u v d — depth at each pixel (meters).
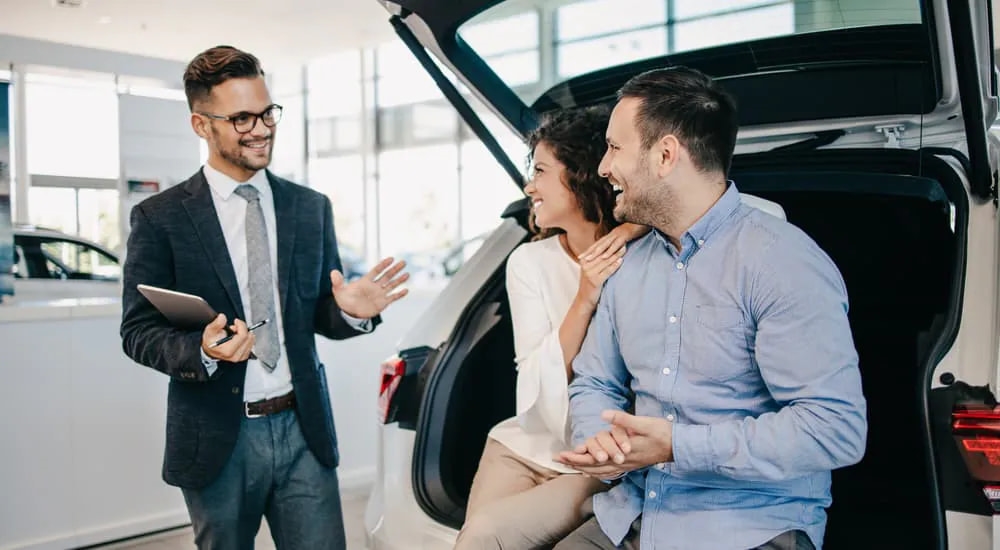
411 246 14.99
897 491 1.86
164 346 1.71
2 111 4.09
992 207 1.62
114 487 3.45
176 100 6.10
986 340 1.47
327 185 15.71
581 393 1.61
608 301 1.60
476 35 2.04
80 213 9.71
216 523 1.81
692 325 1.44
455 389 2.04
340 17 9.96
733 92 2.06
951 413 1.42
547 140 1.78
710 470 1.34
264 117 1.77
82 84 9.86
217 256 1.79
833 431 1.29
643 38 2.35
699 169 1.44
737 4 1.95
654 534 1.45
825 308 1.34
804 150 2.04
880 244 2.11
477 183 14.24
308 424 1.87
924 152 1.88
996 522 1.36
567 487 1.67
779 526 1.40
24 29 10.24
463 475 2.08
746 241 1.42
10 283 4.11
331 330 1.97
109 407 3.43
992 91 1.58
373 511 2.04
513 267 1.86
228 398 1.78
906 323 2.03
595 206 1.77
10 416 3.20
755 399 1.42
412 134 14.70
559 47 3.72
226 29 10.55
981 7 1.40
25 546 3.22
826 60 1.91
